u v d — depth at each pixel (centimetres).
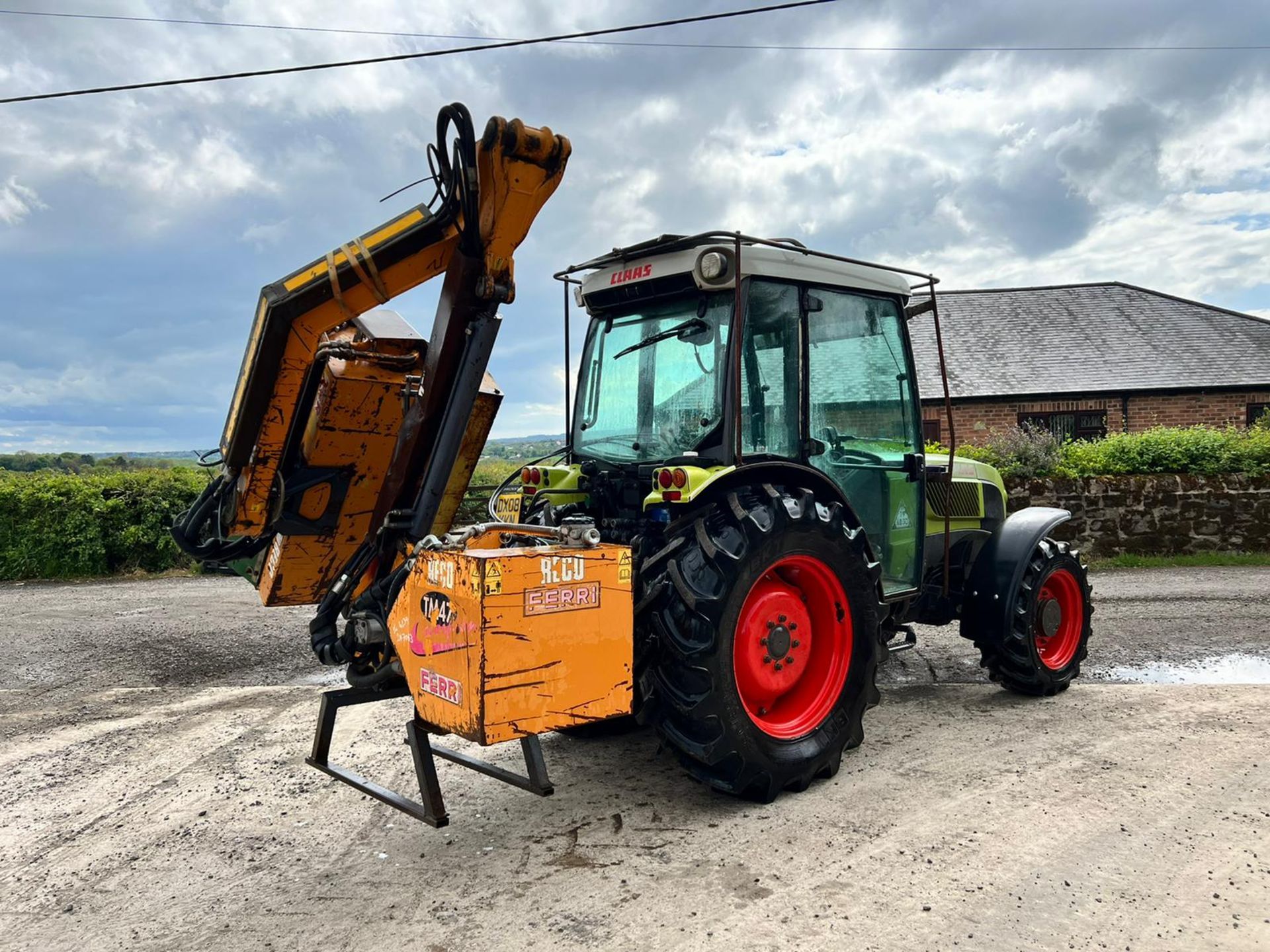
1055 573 470
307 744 415
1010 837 294
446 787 357
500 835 309
